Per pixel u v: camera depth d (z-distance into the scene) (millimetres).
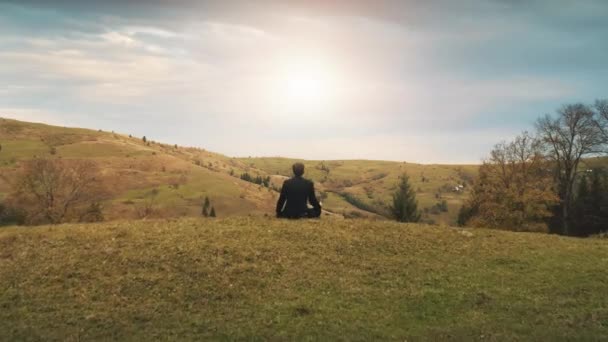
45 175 66125
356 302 10945
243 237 14523
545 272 12859
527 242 15750
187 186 180625
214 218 17312
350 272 12594
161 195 165250
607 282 12188
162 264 12422
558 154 58438
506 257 14008
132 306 10445
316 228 15711
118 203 141125
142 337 9258
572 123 57031
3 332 9352
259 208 169750
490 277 12477
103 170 180625
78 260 12492
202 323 9797
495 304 10914
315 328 9656
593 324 10031
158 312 10258
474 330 9711
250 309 10469
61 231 14766
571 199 61500
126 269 12109
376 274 12578
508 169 57188
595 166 66812
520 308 10695
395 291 11547
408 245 14781
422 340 9305
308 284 11805
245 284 11672
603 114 55562
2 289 11016
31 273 11781
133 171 190500
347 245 14406
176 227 15508
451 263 13492
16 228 15461
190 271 12102
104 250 13117
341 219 17484
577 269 13070
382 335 9445
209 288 11375
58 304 10445
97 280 11555
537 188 52969
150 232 14781
